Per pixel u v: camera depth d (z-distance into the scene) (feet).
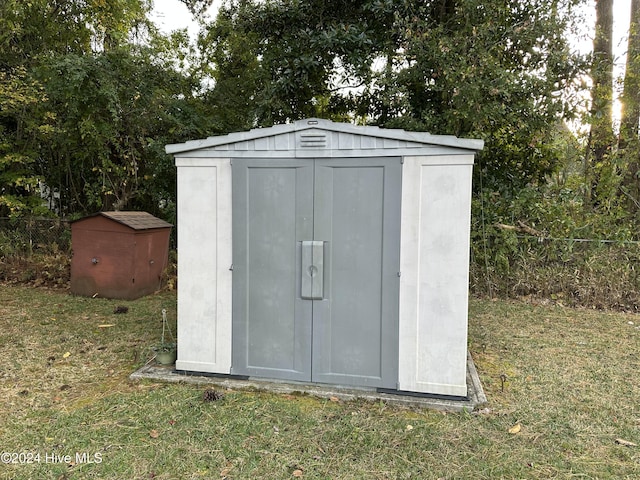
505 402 10.01
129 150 26.61
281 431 8.55
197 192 10.71
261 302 10.53
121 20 30.27
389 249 9.80
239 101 30.89
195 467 7.45
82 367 11.80
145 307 18.43
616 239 19.97
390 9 21.90
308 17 24.97
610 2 24.77
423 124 21.58
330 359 10.27
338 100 26.66
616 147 23.08
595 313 18.45
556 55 20.12
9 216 26.78
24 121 25.77
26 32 25.80
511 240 20.56
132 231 19.43
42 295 20.52
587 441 8.39
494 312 18.40
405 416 9.21
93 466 7.45
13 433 8.41
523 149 23.29
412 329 9.81
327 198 10.02
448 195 9.46
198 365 10.98
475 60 19.84
